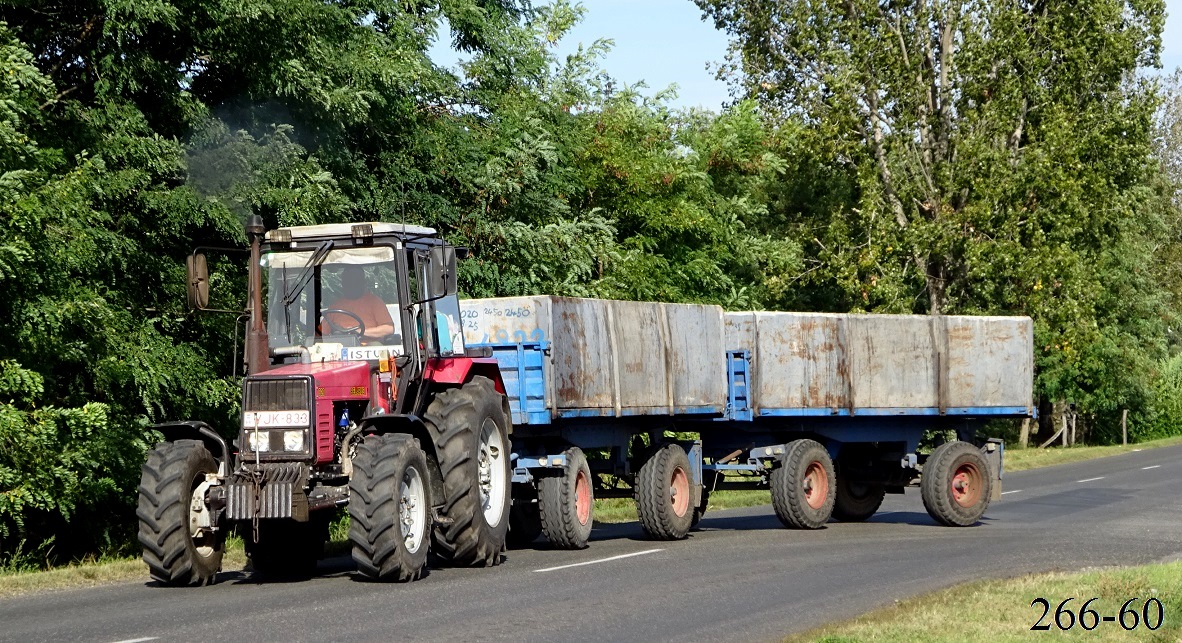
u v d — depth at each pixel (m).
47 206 19.92
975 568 16.64
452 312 17.52
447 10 32.78
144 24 22.47
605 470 21.58
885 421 25.19
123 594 14.02
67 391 22.98
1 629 11.59
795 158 50.69
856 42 48.59
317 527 16.22
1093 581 14.51
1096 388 63.28
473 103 34.44
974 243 46.50
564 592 14.05
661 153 43.56
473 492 16.19
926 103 49.44
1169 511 26.70
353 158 28.77
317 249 16.11
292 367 15.58
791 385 23.55
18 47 20.47
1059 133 46.72
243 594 13.89
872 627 11.70
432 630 11.51
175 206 22.72
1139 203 56.56
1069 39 48.78
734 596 13.88
